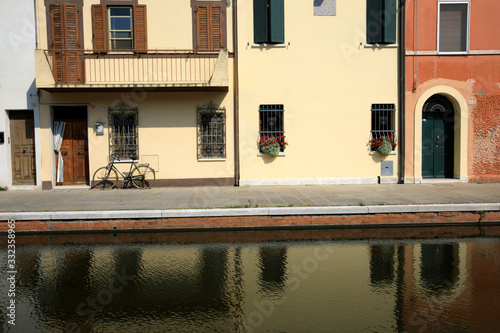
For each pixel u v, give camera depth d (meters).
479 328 3.98
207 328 4.04
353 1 12.39
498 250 6.84
